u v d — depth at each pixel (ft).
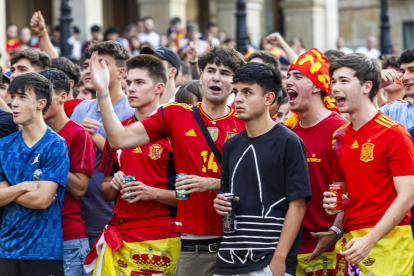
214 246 18.29
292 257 16.61
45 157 19.13
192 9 87.92
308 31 77.30
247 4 72.69
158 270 19.67
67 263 20.54
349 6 94.12
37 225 19.07
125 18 85.76
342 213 17.67
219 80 18.10
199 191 17.62
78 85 27.35
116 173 19.36
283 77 26.13
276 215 16.52
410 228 16.92
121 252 19.80
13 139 19.51
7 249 19.07
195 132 18.31
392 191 16.49
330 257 18.21
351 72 16.83
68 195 20.61
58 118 20.76
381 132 16.55
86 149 20.61
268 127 16.81
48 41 28.27
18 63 23.65
